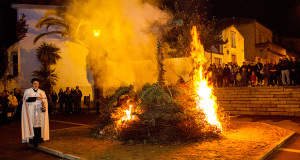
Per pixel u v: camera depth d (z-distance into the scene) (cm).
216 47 2375
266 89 1344
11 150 679
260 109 1280
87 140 727
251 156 517
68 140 732
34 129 674
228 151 559
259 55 2753
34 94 677
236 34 2605
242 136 711
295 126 891
